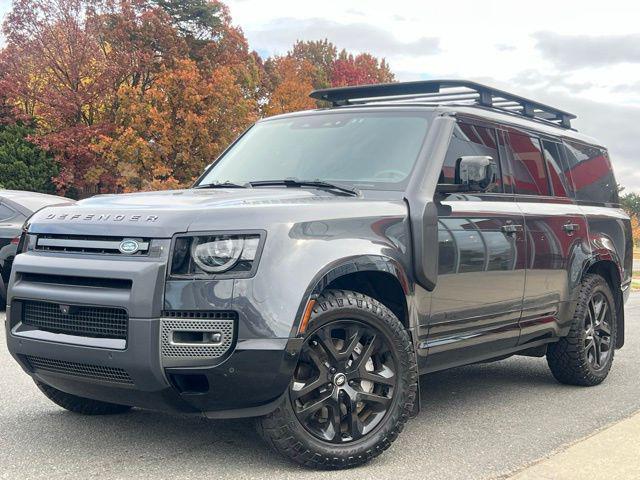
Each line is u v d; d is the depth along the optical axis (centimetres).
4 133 3462
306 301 362
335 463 384
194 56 4262
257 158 521
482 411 532
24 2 3459
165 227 363
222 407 366
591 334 627
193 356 354
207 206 375
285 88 4584
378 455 404
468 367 717
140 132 3356
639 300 1606
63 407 473
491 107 561
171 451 411
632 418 489
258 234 362
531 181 573
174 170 3412
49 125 3628
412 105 508
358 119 512
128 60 3597
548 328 575
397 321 405
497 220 507
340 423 388
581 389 620
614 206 719
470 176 453
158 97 3319
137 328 354
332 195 429
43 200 1054
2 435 438
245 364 352
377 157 474
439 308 452
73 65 3478
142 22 3762
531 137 590
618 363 750
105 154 3344
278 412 368
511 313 524
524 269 533
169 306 355
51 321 391
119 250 369
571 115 691
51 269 384
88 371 377
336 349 386
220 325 354
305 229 377
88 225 384
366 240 401
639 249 6975
